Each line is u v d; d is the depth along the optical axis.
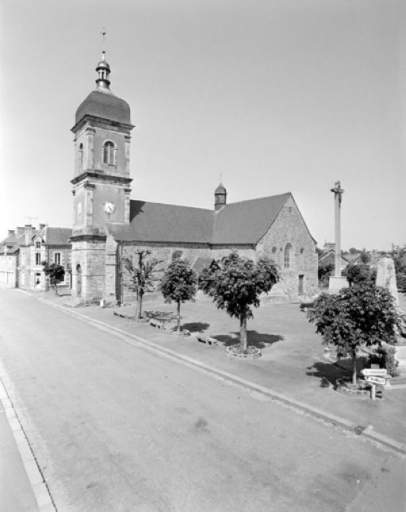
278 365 11.73
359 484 5.57
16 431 7.50
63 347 14.91
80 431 7.50
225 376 10.84
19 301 33.38
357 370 10.84
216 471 5.97
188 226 32.75
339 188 17.61
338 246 17.70
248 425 7.62
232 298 12.59
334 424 7.64
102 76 29.30
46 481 5.82
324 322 9.27
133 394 9.52
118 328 18.62
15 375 11.36
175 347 14.36
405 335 10.93
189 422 7.80
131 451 6.66
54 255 46.97
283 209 29.42
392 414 7.94
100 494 5.48
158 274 29.34
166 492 5.48
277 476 5.81
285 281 29.53
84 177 27.97
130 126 29.38
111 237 27.19
